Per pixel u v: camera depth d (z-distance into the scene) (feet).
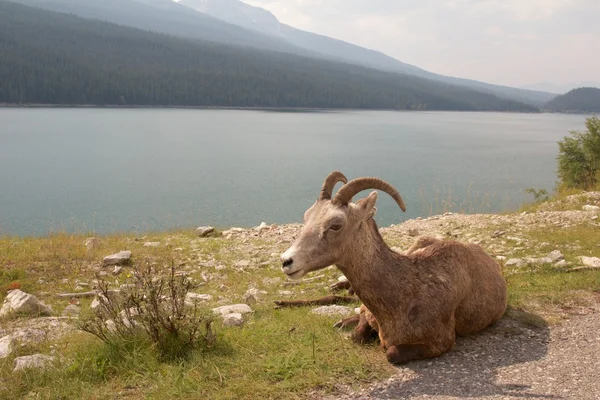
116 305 24.13
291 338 21.85
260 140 328.08
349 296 28.73
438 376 18.76
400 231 48.98
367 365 19.51
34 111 568.00
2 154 221.05
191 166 197.77
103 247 44.09
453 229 48.21
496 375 18.81
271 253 42.01
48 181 156.56
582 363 19.65
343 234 19.33
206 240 47.65
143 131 371.56
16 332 24.20
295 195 132.87
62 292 32.96
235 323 24.09
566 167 79.10
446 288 20.44
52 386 18.02
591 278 29.53
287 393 17.43
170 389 17.43
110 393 17.52
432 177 168.14
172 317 20.77
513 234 44.06
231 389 17.57
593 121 76.13
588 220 47.85
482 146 320.50
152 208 114.93
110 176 169.07
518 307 25.82
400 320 19.94
